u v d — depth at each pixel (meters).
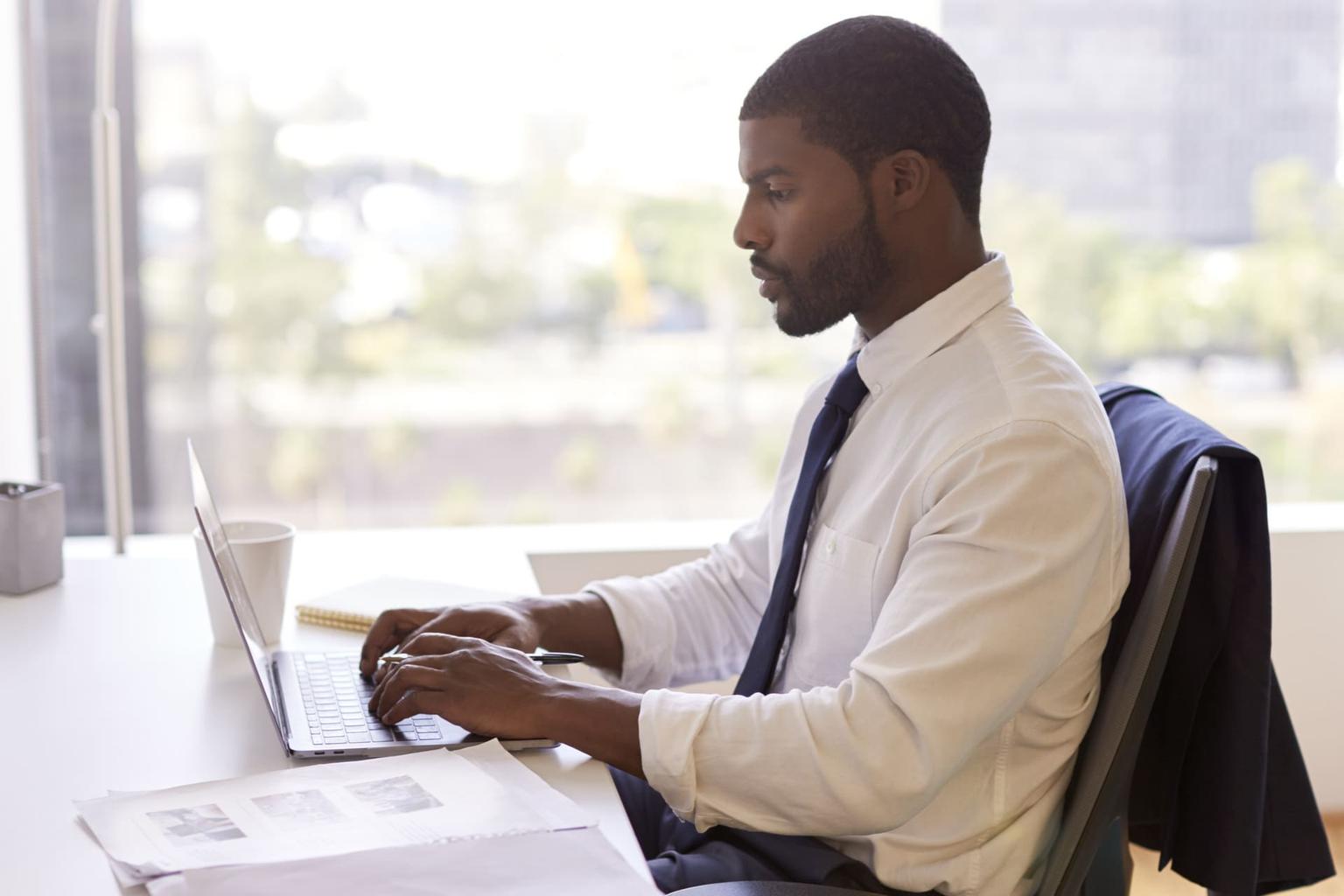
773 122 1.16
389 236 2.85
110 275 2.01
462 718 1.03
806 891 0.95
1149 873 2.13
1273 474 2.96
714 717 1.03
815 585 1.21
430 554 1.67
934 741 0.98
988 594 1.00
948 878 1.08
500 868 0.81
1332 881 2.10
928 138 1.14
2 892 0.78
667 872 1.09
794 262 1.18
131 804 0.89
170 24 2.55
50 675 1.19
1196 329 2.91
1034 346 1.14
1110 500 1.06
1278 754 1.18
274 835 0.84
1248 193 2.87
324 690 1.14
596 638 1.37
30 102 2.40
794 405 3.16
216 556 1.05
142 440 2.61
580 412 3.09
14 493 1.48
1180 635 1.13
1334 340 2.93
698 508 3.19
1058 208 2.83
